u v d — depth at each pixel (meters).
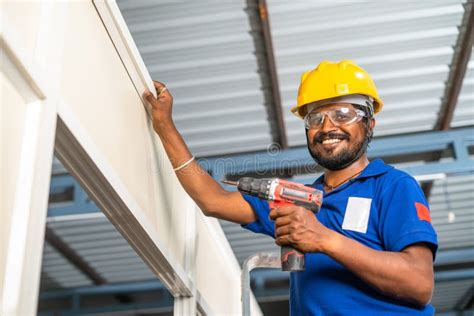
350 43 4.36
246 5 4.01
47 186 1.36
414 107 4.99
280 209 1.75
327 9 4.07
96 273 7.43
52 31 1.48
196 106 4.86
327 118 2.09
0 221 1.24
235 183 1.92
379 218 1.92
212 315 3.25
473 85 4.78
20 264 1.25
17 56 1.27
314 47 4.37
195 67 4.50
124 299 8.22
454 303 8.88
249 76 4.60
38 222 1.31
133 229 2.13
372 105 2.22
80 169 1.75
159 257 2.37
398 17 4.18
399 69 4.63
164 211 2.47
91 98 1.77
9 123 1.29
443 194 6.12
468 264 7.90
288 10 4.05
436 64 4.60
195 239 2.94
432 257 1.81
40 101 1.38
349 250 1.69
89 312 8.10
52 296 7.71
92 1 1.84
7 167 1.27
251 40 4.30
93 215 5.50
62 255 6.94
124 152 2.03
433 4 4.10
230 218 2.32
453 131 5.18
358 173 2.10
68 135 1.58
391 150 5.25
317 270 1.94
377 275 1.69
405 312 1.81
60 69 1.51
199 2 3.97
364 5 4.06
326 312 1.88
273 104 4.86
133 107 2.16
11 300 1.22
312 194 1.83
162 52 4.36
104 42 1.93
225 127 5.09
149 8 4.00
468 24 4.23
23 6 1.36
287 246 1.74
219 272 3.70
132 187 2.09
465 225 6.70
